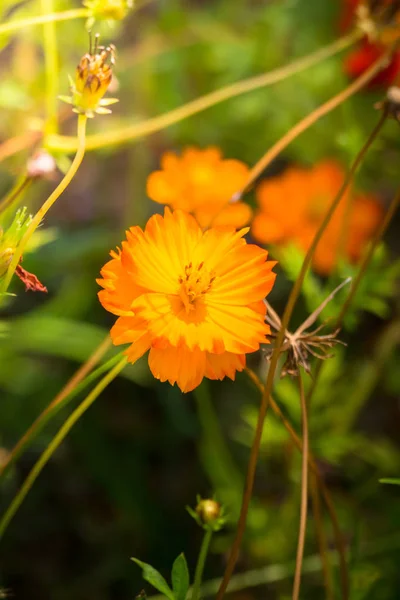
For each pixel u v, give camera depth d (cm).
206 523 59
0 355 84
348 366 84
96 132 100
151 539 91
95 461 92
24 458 92
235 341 55
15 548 89
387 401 102
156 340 54
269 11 109
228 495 81
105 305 55
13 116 87
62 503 92
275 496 86
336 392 80
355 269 73
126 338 55
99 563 90
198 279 56
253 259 56
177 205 69
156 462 97
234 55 107
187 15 113
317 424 77
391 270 72
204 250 56
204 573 87
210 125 108
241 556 83
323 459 83
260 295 56
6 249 57
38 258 94
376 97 98
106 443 93
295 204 85
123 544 91
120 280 55
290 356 59
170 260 56
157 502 94
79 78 58
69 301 96
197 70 109
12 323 83
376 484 84
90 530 92
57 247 96
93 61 58
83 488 94
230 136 108
